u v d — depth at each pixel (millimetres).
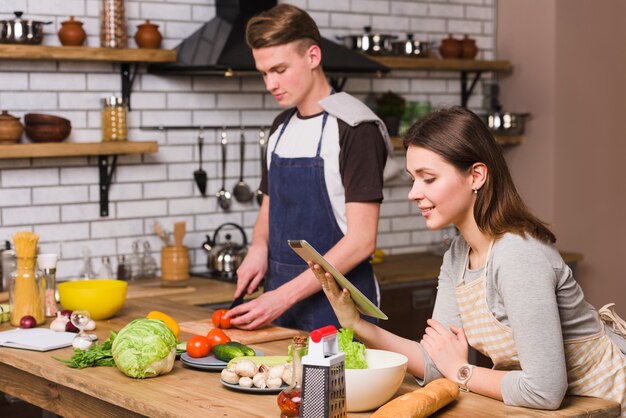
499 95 6277
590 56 5953
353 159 3361
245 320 3172
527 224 2283
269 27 3332
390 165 5508
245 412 2199
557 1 5918
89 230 4859
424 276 5211
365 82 5750
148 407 2277
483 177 2299
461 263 2473
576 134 5977
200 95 5148
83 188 4824
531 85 6086
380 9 5785
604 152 5965
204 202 5207
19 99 4617
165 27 5008
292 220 3535
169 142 5070
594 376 2375
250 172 5340
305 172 3477
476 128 2303
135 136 4953
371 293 3455
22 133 4547
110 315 3508
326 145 3439
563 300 2293
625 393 2359
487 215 2297
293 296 3244
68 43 4578
